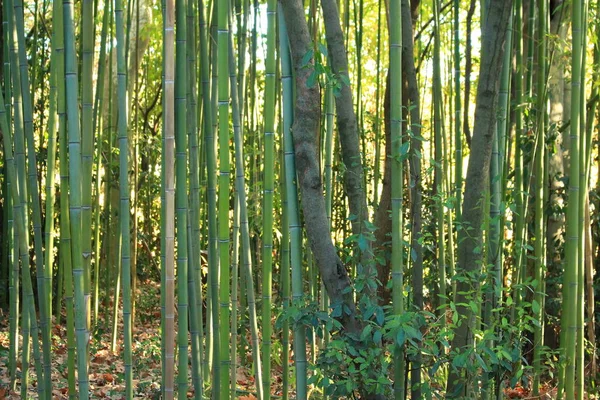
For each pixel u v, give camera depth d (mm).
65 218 3160
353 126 3131
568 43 5887
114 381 5344
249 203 6176
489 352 2980
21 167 3379
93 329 6344
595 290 6082
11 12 3455
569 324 3975
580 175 4105
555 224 6281
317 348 5277
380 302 4488
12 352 4547
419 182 3520
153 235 9781
